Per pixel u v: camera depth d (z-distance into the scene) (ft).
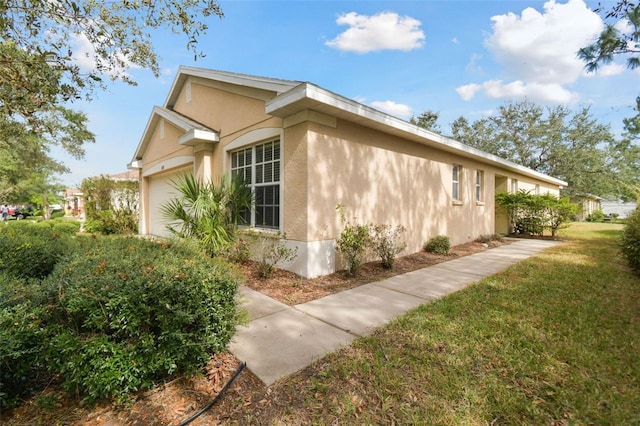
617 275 17.83
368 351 9.20
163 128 33.19
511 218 43.16
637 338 9.72
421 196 26.40
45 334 6.43
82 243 13.76
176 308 7.12
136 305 6.91
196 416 6.54
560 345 9.33
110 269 7.92
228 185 21.79
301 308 13.01
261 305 13.39
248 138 21.72
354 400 7.03
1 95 10.70
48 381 7.39
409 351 9.12
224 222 20.70
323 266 18.24
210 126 26.32
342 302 13.75
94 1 10.68
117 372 6.44
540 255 25.16
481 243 32.86
